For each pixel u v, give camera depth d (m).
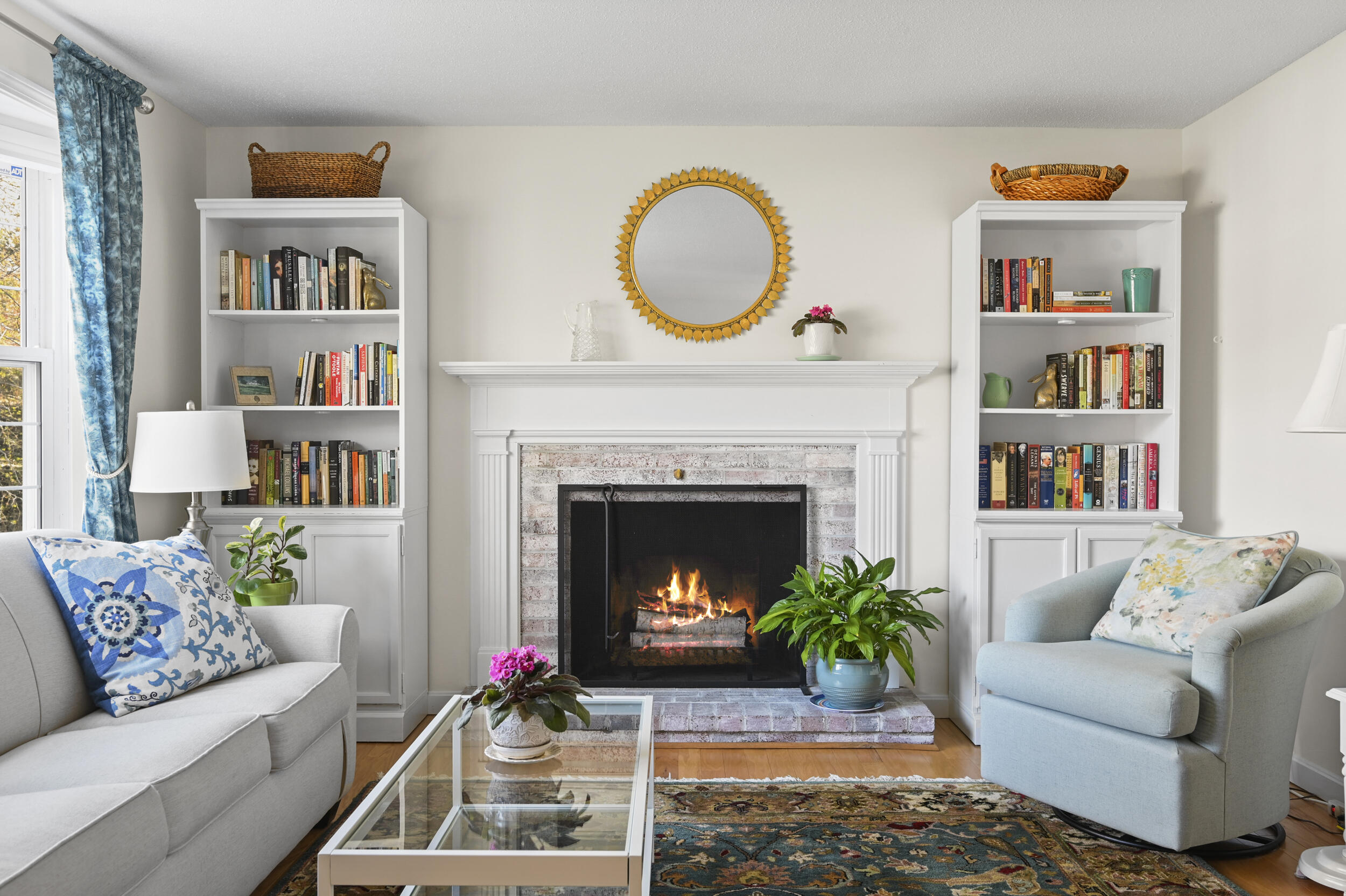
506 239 3.65
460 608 3.68
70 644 2.19
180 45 2.87
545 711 1.99
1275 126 3.08
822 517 3.69
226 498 3.51
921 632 3.31
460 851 1.54
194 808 1.75
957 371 3.58
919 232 3.65
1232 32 2.77
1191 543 2.77
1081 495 3.51
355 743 2.76
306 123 3.60
